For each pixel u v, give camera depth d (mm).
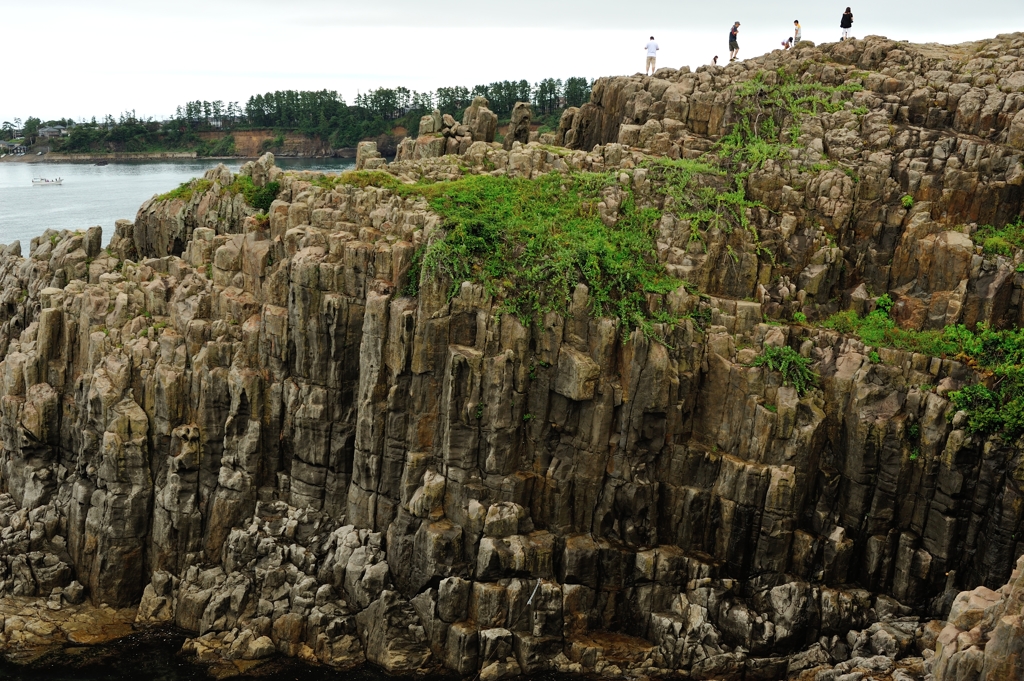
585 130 73625
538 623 48219
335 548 52125
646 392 48656
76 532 54656
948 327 49656
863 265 54844
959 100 58562
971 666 30922
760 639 47500
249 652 49719
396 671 48281
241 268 57469
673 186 56062
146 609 52750
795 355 49219
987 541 45344
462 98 198500
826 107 61000
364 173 59781
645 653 48438
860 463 47781
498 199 55875
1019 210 53719
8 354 59812
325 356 53188
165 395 53469
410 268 50719
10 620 51594
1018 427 44500
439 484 49781
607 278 50562
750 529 48719
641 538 50500
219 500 53500
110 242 68125
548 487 50375
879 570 48281
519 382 49406
